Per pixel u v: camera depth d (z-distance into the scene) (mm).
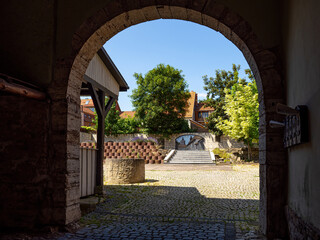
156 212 6543
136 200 8102
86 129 27562
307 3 3088
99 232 4719
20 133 4922
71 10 5121
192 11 4902
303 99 3311
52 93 4965
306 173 3137
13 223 4773
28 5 5219
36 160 4855
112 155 23969
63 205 4738
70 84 5047
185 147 27688
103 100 8938
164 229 4977
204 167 18641
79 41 5047
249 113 21000
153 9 4996
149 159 22547
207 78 30984
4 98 4992
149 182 12031
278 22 4547
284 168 4289
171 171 16500
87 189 7789
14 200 4820
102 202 7660
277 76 4438
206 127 28406
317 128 2754
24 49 5133
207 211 6652
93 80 8156
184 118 31203
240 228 5008
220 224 5336
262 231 4500
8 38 5188
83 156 7570
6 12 5242
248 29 4613
